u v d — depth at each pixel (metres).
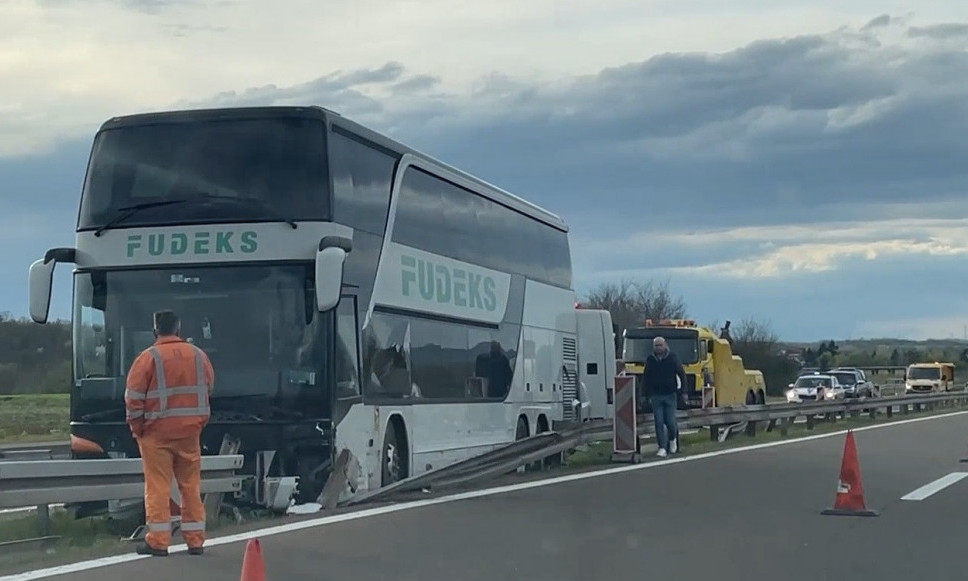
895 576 9.27
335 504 12.85
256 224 12.94
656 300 87.44
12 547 10.26
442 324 16.17
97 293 13.10
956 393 51.19
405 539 10.82
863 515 12.71
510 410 18.77
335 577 8.95
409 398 14.96
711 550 10.41
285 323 12.79
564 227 22.59
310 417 12.70
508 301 18.94
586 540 10.90
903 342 122.12
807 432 29.84
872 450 22.44
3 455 15.59
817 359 105.25
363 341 13.64
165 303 12.98
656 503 13.71
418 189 15.64
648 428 21.83
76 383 13.03
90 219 13.23
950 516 12.75
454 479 15.26
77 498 10.49
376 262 14.12
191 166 13.14
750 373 40.00
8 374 39.16
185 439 9.73
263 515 12.78
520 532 11.33
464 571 9.30
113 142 13.36
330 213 12.96
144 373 9.61
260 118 13.17
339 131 13.48
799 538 11.12
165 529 9.68
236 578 8.70
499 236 18.80
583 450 22.64
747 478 16.73
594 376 24.95
